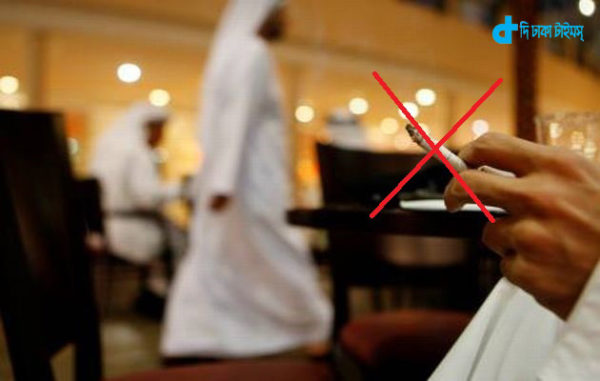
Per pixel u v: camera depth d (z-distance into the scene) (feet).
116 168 10.98
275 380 2.84
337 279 4.69
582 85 41.01
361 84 27.53
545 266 0.89
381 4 26.58
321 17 23.95
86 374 2.84
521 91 3.60
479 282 5.05
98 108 26.63
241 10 7.43
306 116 30.32
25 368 2.04
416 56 28.17
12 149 2.38
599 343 0.81
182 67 23.16
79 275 2.88
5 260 2.05
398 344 3.70
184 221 12.25
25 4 17.38
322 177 4.42
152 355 8.70
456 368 1.36
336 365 4.28
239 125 6.89
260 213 7.19
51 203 2.67
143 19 19.48
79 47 20.13
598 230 0.84
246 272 7.27
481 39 32.63
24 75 21.80
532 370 1.23
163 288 11.46
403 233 2.31
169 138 28.53
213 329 7.16
